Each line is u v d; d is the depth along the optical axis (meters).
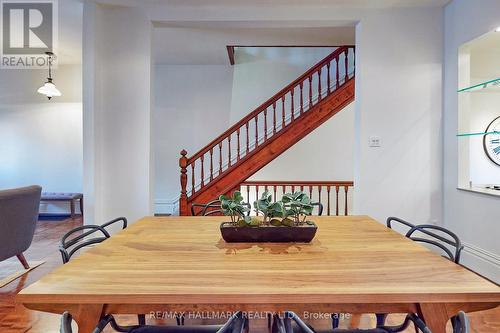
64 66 5.41
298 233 1.35
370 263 1.12
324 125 4.79
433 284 0.94
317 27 3.35
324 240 1.41
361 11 3.14
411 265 1.10
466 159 2.94
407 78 3.15
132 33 3.16
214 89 5.62
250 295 0.88
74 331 1.80
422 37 3.14
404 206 3.17
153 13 3.16
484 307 0.93
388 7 3.12
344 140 4.78
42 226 4.73
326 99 4.23
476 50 3.17
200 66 5.62
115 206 3.19
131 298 0.88
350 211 4.82
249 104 5.64
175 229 1.63
